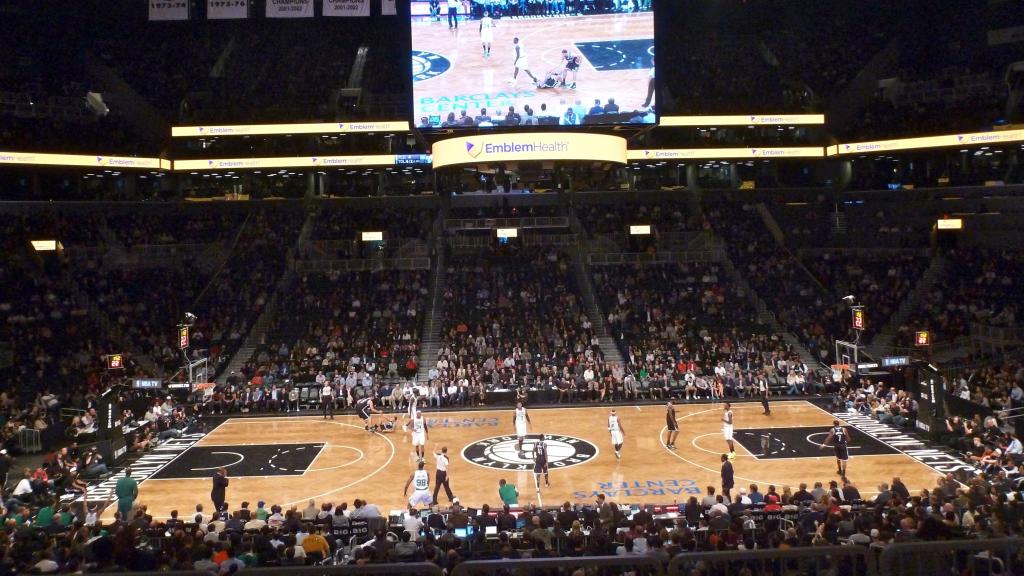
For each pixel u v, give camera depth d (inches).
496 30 1240.8
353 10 1593.3
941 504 612.1
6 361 1413.6
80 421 1140.5
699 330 1611.7
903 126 1920.5
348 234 1963.6
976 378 1263.5
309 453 1105.4
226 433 1248.8
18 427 1136.2
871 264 1803.6
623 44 1242.6
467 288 1733.5
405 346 1550.2
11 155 1755.7
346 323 1633.9
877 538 483.8
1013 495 666.2
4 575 442.6
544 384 1449.3
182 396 1402.6
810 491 789.9
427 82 1240.8
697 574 283.6
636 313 1656.0
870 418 1250.0
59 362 1425.9
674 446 1092.5
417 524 652.7
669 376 1451.8
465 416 1338.6
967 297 1594.5
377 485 941.8
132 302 1672.0
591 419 1294.3
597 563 210.5
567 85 1239.5
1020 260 1651.1
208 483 963.3
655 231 1903.3
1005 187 1804.9
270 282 1755.7
